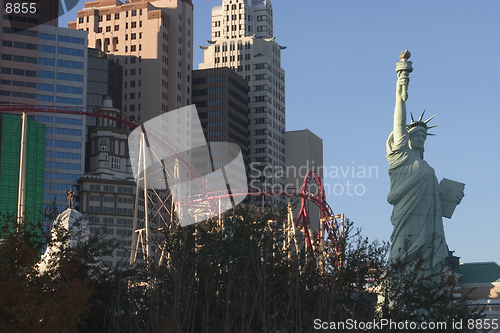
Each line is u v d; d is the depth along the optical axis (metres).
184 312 100.69
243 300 99.69
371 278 112.31
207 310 93.38
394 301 111.00
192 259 108.38
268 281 103.12
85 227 139.88
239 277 105.12
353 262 108.00
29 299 88.12
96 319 108.06
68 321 90.88
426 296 114.19
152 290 101.38
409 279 116.94
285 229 122.25
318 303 94.31
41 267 120.00
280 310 103.94
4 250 94.25
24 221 103.94
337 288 102.31
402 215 186.12
